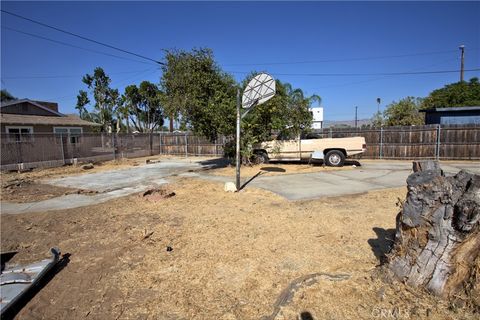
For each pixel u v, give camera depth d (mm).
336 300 2670
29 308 2791
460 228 2426
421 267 2652
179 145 20375
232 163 12805
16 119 18438
